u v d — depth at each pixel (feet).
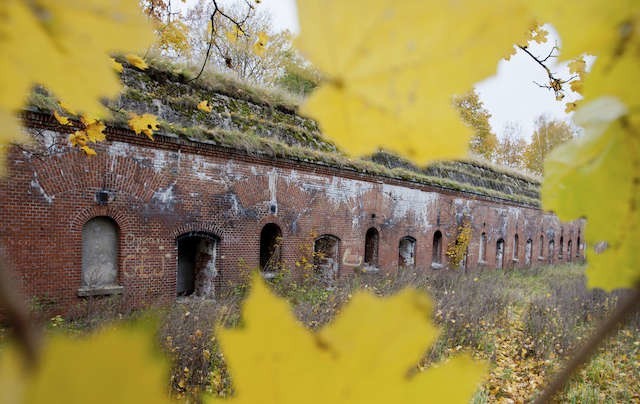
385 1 0.59
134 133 25.35
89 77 0.80
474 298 31.81
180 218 27.61
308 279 34.04
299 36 0.64
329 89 0.65
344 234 38.06
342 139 0.68
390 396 0.60
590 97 0.73
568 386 17.71
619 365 20.49
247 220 31.12
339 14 0.61
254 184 31.55
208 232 28.99
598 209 0.80
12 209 21.26
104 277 24.79
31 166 21.77
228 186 30.04
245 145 30.53
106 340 0.48
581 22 0.58
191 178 28.12
